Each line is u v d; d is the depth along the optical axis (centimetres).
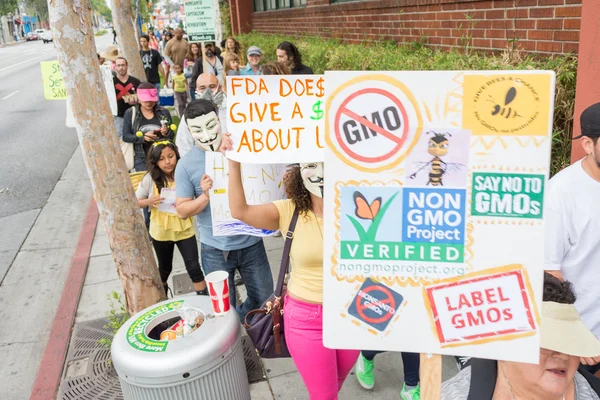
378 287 176
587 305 272
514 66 393
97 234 695
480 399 179
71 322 478
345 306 179
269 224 271
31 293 550
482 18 514
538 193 161
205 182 352
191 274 457
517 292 167
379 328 178
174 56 1557
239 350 282
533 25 442
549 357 172
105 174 376
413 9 643
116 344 271
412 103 164
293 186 260
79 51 355
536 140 159
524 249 165
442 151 165
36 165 1090
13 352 446
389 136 167
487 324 170
